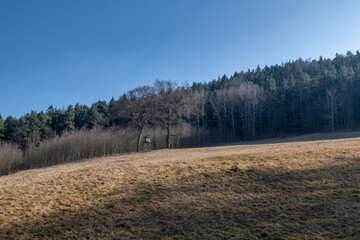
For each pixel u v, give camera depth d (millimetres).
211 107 84812
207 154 24750
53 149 43844
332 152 18359
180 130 56312
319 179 12836
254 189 12305
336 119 75375
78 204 11789
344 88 75625
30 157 44000
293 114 81625
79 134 46500
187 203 11188
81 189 13672
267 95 83688
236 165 16281
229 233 8555
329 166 14727
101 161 28234
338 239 7660
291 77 89000
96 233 9180
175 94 47781
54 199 12461
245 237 8219
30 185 14914
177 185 13508
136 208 11039
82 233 9227
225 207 10539
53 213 10953
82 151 43812
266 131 81875
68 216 10617
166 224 9523
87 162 29625
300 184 12445
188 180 14164
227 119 84688
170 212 10461
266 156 18656
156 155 29547
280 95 85062
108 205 11508
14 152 41562
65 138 46094
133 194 12641
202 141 67062
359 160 15328
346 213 9172
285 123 81750
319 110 76938
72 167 23469
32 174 21359
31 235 9227
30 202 12156
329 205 9922
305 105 80562
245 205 10617
